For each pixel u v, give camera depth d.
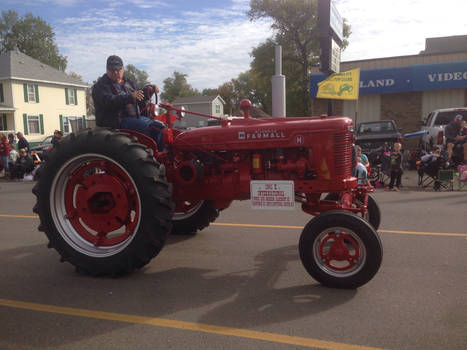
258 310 2.96
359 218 3.21
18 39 48.69
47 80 29.84
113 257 3.69
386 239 4.86
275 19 29.67
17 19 48.84
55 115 30.91
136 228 3.63
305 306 3.01
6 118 28.25
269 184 3.68
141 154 3.65
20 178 14.04
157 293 3.35
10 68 28.11
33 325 2.81
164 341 2.55
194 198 4.08
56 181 3.91
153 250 3.67
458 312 2.85
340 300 3.11
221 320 2.82
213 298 3.21
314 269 3.36
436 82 16.33
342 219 3.21
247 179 3.88
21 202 8.60
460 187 9.50
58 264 4.20
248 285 3.48
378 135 13.42
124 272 3.81
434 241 4.73
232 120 3.99
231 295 3.27
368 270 3.18
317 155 3.62
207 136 3.93
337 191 3.65
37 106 29.45
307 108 31.05
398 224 5.66
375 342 2.47
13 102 27.83
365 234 3.16
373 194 8.82
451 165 11.74
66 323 2.83
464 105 16.59
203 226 5.19
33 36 49.03
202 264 4.09
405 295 3.17
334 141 3.58
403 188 9.87
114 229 3.88
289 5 28.67
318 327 2.68
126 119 4.29
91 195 3.88
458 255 4.19
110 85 4.24
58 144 3.92
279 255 4.35
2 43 48.59
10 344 2.55
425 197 8.23
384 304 3.01
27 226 6.07
